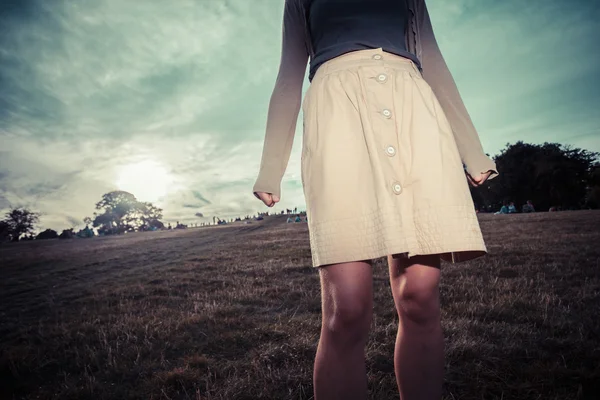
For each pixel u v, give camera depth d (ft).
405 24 4.65
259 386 7.48
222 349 10.09
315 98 4.12
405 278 3.94
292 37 4.84
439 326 4.05
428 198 3.59
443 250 3.50
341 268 3.61
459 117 4.37
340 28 4.33
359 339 3.71
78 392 8.03
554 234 34.06
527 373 7.09
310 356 8.95
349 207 3.61
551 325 9.65
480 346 8.36
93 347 10.99
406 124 3.82
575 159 149.69
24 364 9.89
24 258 54.44
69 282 29.25
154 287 21.99
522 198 155.43
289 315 13.25
